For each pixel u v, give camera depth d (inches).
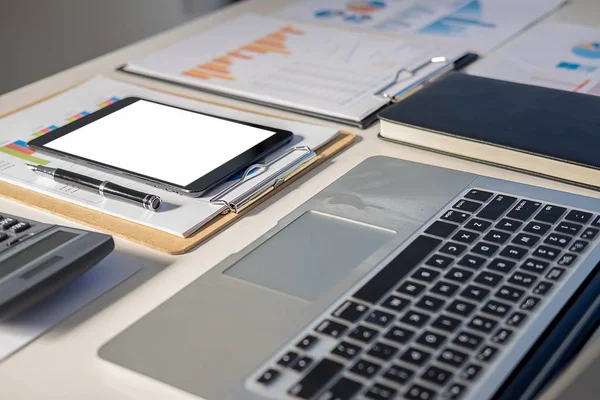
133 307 25.0
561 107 34.6
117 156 33.1
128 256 27.8
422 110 35.3
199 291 25.1
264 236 28.1
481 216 27.6
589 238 25.8
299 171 32.6
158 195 30.8
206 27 51.0
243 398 20.2
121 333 23.3
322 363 20.9
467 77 38.6
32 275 24.4
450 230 26.9
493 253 25.3
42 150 34.2
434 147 34.1
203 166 31.9
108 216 30.0
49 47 89.0
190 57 45.5
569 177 30.9
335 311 23.0
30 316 24.7
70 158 33.4
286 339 22.3
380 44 46.0
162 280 26.4
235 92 40.7
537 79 40.6
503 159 32.2
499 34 47.4
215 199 30.1
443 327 21.9
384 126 35.3
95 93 40.6
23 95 42.3
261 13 53.2
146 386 21.4
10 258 25.3
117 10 94.3
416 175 31.3
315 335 22.0
